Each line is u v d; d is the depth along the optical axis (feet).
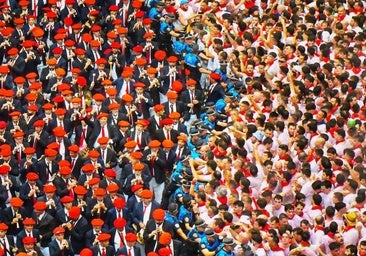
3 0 383.24
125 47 362.12
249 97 327.67
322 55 346.13
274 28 357.61
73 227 296.10
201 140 316.81
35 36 363.35
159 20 368.68
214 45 349.41
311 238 281.74
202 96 342.23
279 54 348.79
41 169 313.53
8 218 301.22
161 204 304.91
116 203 297.12
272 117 317.83
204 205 287.89
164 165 317.01
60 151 320.29
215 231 280.92
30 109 331.77
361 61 343.46
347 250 276.41
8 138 325.42
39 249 290.15
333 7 366.63
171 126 326.65
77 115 331.36
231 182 290.15
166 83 348.79
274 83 333.42
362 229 281.74
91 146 326.65
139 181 306.96
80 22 380.78
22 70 357.20
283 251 276.82
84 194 299.79
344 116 317.42
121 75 347.15
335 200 286.66
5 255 292.61
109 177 304.30
